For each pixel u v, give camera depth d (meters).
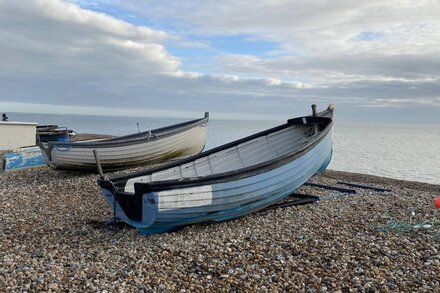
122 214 8.59
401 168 29.58
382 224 9.01
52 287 5.85
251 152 11.88
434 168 29.75
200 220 8.84
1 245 7.84
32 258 7.13
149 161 17.17
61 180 14.73
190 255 7.16
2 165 18.02
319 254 7.02
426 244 7.47
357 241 7.68
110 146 15.87
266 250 7.32
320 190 13.38
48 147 15.46
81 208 10.92
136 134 18.61
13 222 9.49
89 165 15.80
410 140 78.94
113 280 6.13
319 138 11.18
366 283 5.78
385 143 64.31
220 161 11.32
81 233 8.73
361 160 35.00
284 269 6.42
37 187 13.42
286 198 11.70
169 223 8.49
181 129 17.84
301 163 10.49
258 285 5.89
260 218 9.66
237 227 8.95
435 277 5.99
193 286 5.89
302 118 12.33
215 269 6.48
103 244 7.96
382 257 6.81
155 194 7.99
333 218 9.59
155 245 7.77
